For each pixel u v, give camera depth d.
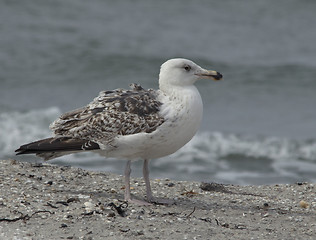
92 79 24.78
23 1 32.62
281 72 26.19
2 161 11.38
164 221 8.42
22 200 8.92
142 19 32.25
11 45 27.23
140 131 8.77
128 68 25.91
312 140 18.48
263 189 11.33
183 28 31.38
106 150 8.98
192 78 9.10
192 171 15.01
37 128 18.58
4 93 22.53
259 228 8.49
